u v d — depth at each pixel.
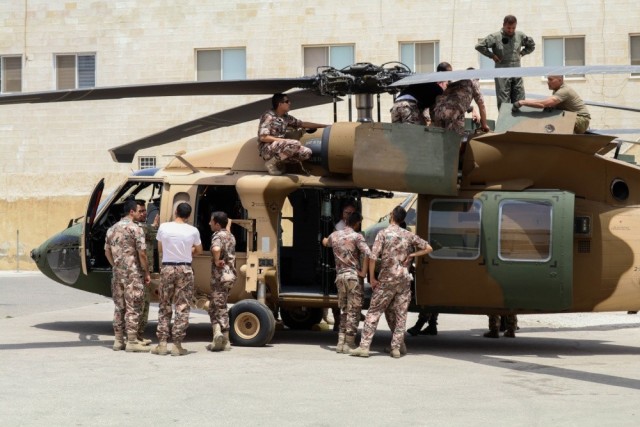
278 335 14.01
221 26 29.31
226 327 12.00
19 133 30.64
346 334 11.78
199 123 13.20
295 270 13.95
